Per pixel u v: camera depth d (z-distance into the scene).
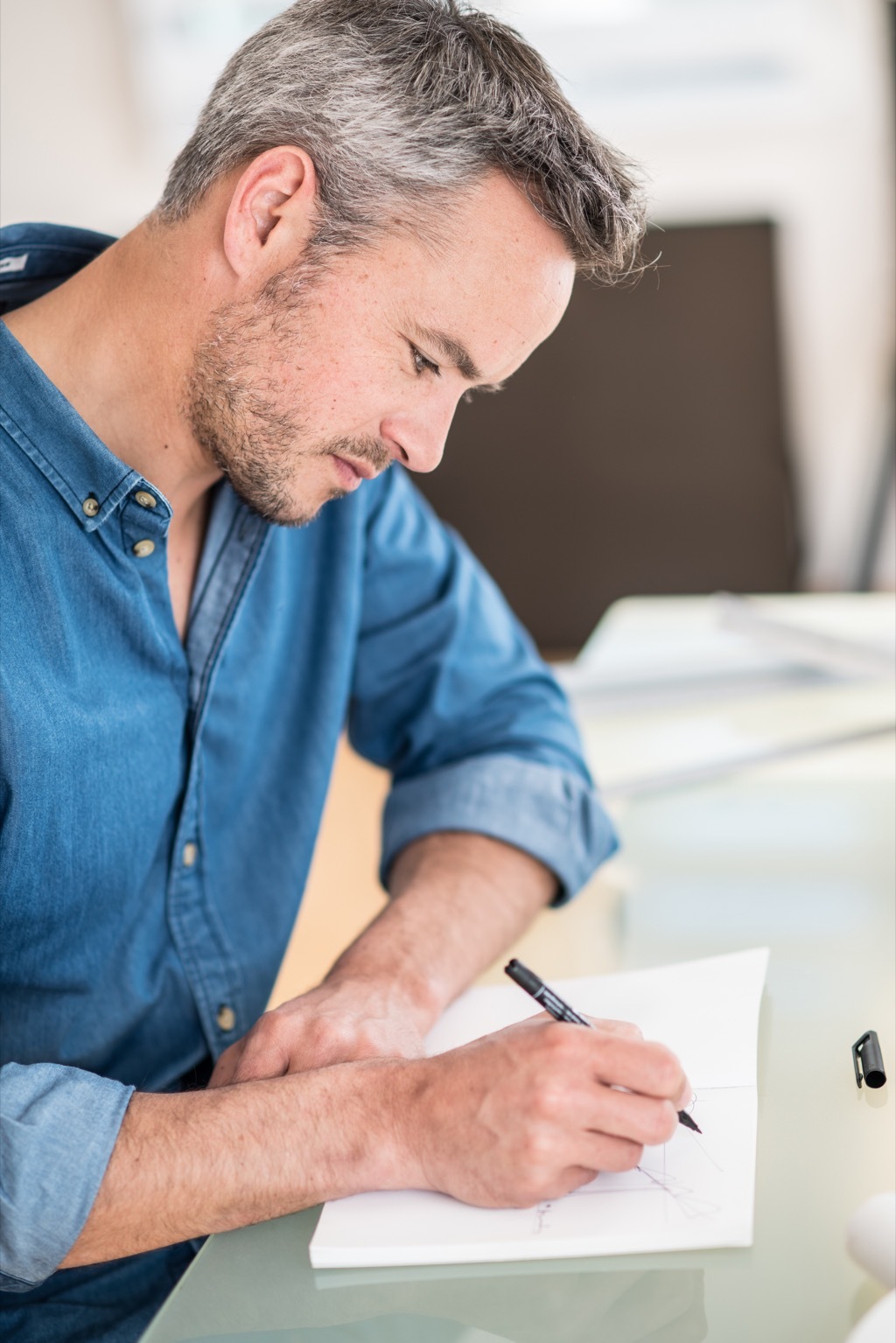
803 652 1.59
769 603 1.84
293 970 1.81
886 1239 0.64
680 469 2.94
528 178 0.87
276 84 0.92
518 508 3.00
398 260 0.89
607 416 2.95
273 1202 0.75
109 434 1.00
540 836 1.08
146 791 1.00
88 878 0.97
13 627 0.91
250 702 1.10
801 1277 0.65
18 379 0.93
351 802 2.30
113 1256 0.77
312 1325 0.66
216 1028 1.07
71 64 3.46
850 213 3.41
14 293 1.07
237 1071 0.86
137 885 1.02
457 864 1.07
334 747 1.17
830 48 3.32
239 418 0.95
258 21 3.45
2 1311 0.95
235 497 1.06
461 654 1.23
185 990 1.07
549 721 1.21
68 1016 1.01
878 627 1.68
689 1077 0.81
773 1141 0.75
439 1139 0.74
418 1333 0.65
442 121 0.87
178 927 1.06
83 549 0.95
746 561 2.95
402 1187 0.75
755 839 1.15
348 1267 0.70
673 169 3.46
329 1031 0.86
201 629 1.05
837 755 1.32
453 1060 0.77
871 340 3.46
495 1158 0.71
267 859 1.14
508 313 0.90
